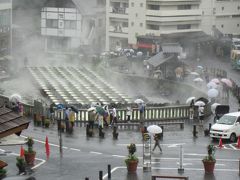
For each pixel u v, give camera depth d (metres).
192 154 71.44
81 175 63.06
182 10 175.12
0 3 160.50
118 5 180.12
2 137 46.53
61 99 116.12
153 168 65.50
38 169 64.81
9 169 64.31
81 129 83.44
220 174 63.66
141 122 86.06
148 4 174.12
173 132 82.44
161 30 172.88
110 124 84.94
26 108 91.19
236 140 78.06
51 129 83.25
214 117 90.25
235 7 185.75
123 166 66.31
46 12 181.38
